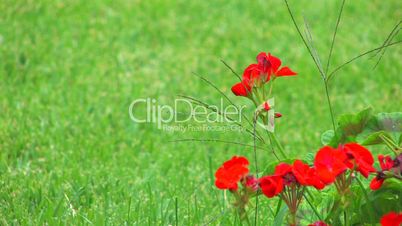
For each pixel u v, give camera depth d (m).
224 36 13.08
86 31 12.91
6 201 7.05
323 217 5.14
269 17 13.99
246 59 12.08
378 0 14.80
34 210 6.87
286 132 9.48
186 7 14.39
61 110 9.66
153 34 12.99
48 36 12.55
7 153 8.38
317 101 10.62
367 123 5.18
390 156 5.12
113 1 14.39
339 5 14.54
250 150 8.70
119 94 10.37
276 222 4.97
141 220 6.40
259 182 4.63
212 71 11.62
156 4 14.41
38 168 8.07
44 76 10.95
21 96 10.12
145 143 8.86
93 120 9.48
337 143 5.21
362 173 4.52
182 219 6.54
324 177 4.41
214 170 8.03
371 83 11.27
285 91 10.95
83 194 7.25
